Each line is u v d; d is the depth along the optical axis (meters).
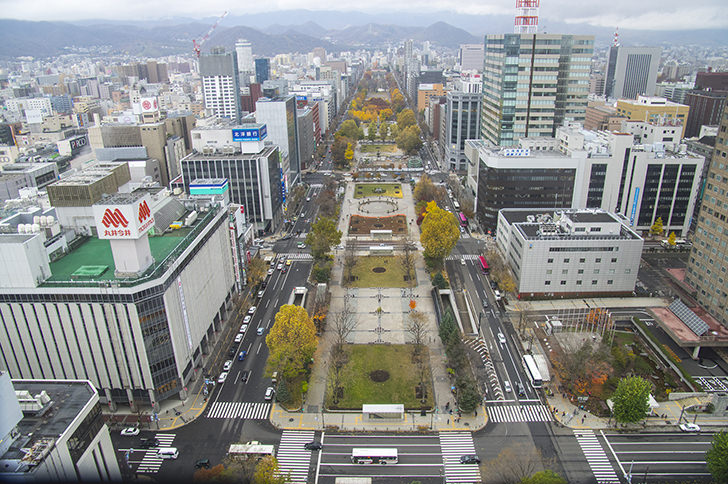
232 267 197.12
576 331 170.00
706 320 166.25
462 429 133.00
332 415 138.88
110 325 129.62
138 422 136.38
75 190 160.38
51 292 126.25
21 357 134.25
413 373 155.25
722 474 108.75
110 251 151.25
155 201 173.62
